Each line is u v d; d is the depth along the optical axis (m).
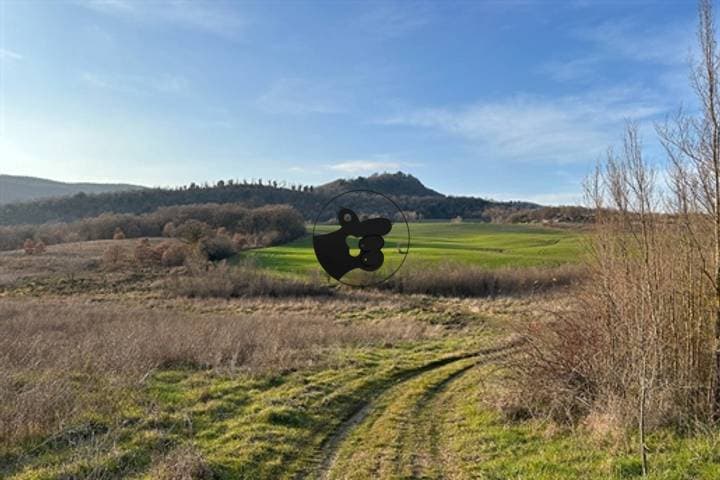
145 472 5.95
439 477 6.21
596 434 7.02
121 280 38.00
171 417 7.87
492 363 12.18
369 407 9.48
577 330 9.20
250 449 6.80
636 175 8.60
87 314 21.83
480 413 8.85
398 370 12.61
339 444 7.43
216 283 32.84
